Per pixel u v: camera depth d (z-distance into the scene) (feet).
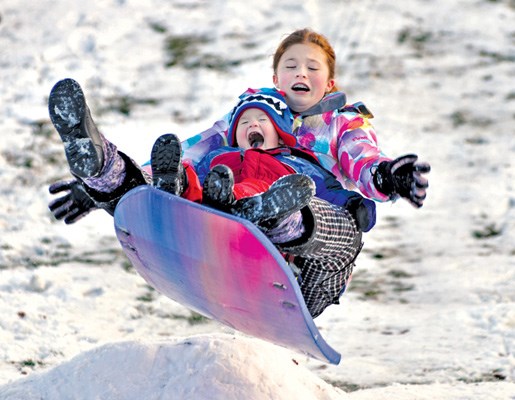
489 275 75.00
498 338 61.67
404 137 101.65
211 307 40.50
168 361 41.98
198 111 106.11
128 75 113.50
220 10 129.49
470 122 105.81
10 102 106.22
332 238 40.52
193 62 116.98
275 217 36.24
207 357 41.47
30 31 122.62
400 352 61.16
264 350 42.93
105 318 67.05
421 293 72.59
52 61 115.65
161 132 101.40
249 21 127.24
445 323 65.10
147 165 48.14
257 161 43.32
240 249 35.50
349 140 46.47
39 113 104.06
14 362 59.36
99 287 71.82
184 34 123.75
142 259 40.50
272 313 37.37
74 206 45.37
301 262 43.91
